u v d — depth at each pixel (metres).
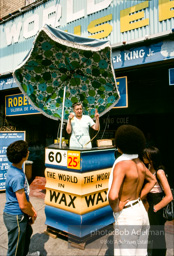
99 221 2.93
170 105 5.41
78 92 4.34
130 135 1.67
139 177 1.70
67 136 6.60
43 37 3.21
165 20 3.93
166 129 5.94
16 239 2.03
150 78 5.33
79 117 3.68
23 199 1.99
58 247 2.76
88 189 2.76
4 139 5.33
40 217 3.69
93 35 4.92
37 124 7.37
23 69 3.65
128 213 1.63
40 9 5.94
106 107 4.11
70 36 3.13
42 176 6.73
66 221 2.83
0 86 6.38
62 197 2.88
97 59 3.64
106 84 3.95
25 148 2.11
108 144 3.34
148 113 5.67
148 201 2.29
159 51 3.74
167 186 2.07
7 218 2.04
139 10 4.24
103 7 4.74
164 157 5.92
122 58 4.20
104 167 3.00
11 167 2.13
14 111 6.16
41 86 4.04
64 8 5.44
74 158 2.73
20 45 6.50
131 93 5.86
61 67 3.95
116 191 1.52
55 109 4.29
